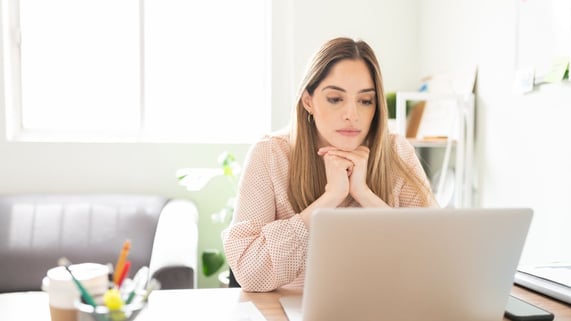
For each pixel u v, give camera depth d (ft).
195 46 8.89
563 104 4.87
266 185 3.98
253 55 9.08
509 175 5.83
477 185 6.58
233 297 3.09
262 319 2.59
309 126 4.05
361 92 3.81
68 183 8.20
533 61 5.29
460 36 7.09
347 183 3.75
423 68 8.52
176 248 5.68
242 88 9.10
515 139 5.70
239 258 3.43
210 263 7.54
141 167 8.36
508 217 2.22
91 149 8.23
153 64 8.77
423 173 4.49
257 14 9.02
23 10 8.35
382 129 3.97
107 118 8.73
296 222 3.43
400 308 2.31
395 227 2.13
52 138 8.53
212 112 9.06
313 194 4.05
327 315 2.28
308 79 3.86
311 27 8.50
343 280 2.21
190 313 2.69
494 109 6.15
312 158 4.06
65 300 2.13
